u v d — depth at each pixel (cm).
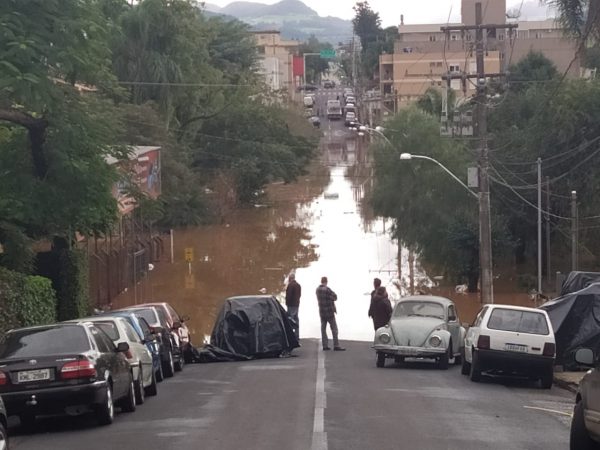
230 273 6719
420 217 6475
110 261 5338
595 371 1209
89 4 2559
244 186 10038
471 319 5203
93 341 1747
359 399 2038
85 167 2981
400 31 16000
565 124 5953
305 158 10688
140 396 2078
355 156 14262
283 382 2439
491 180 5841
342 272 6788
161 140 8238
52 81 2527
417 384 2428
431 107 9406
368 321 5069
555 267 6506
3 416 1293
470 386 2456
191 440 1498
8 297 2711
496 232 6169
